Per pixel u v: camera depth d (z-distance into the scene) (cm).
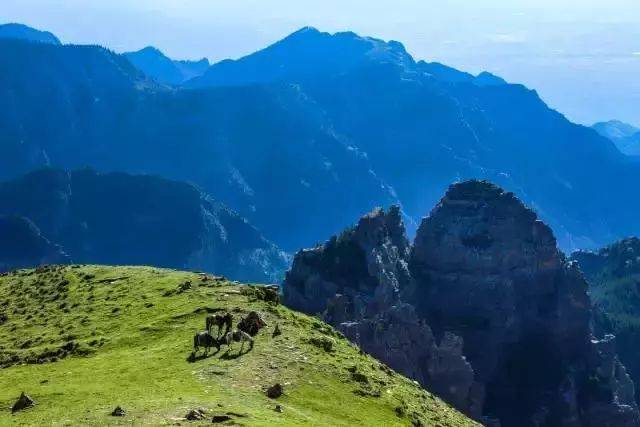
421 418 6322
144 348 7138
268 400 5503
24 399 5450
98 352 7325
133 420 4631
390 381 6994
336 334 8275
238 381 5841
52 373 6588
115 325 8244
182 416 4684
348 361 7038
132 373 6141
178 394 5362
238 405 5147
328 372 6462
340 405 5906
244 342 6819
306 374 6272
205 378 5841
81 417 4788
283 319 7894
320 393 5994
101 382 5944
